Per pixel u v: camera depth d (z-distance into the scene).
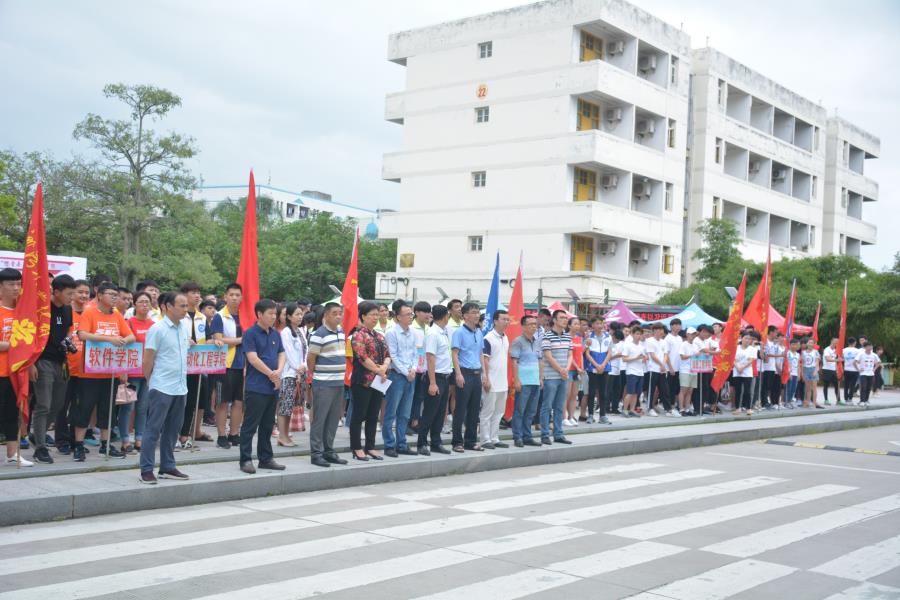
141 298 9.75
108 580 5.63
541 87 38.50
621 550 6.97
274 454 10.73
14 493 7.52
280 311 11.47
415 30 43.09
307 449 11.12
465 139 41.16
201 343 10.40
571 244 38.47
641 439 14.12
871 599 5.89
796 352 22.86
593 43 39.38
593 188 39.53
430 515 8.15
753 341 20.11
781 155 49.72
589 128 39.03
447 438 13.10
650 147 41.00
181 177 35.31
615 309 24.61
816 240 53.75
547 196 38.22
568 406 16.02
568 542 7.18
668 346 18.67
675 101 41.44
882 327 34.59
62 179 34.75
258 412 9.19
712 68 43.75
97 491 7.73
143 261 34.38
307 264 51.78
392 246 54.62
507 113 39.69
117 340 9.13
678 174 41.78
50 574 5.73
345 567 6.15
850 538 7.79
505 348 12.38
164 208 35.75
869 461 13.75
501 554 6.69
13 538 6.73
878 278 35.78
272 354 9.41
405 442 11.22
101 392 9.80
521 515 8.27
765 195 48.28
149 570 5.90
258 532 7.19
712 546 7.25
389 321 14.59
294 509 8.27
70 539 6.74
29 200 34.31
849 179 58.31
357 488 9.65
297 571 6.00
